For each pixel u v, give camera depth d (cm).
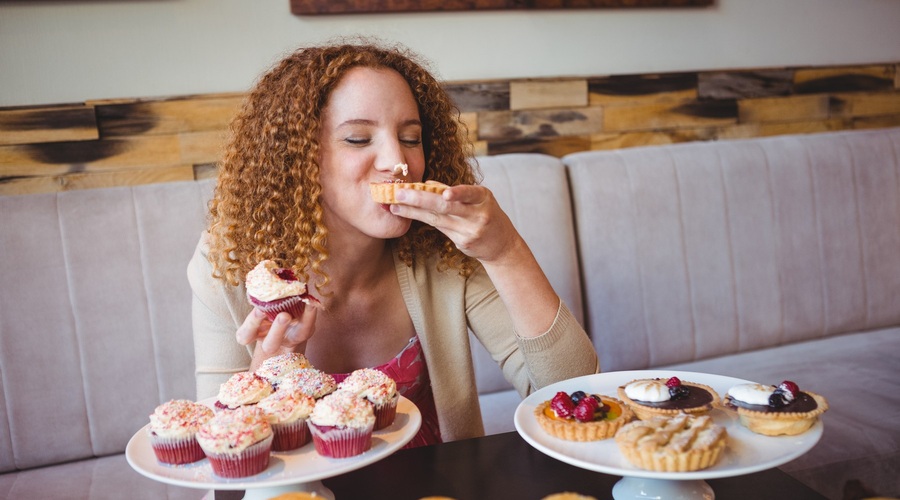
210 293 141
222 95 249
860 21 325
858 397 218
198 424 105
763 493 100
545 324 131
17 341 199
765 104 312
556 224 243
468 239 122
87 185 242
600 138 292
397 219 131
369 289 146
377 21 266
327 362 149
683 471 94
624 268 249
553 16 285
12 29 232
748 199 263
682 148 265
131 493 185
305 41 260
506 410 222
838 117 323
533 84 280
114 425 206
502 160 247
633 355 249
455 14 274
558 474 106
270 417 107
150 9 244
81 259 204
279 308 118
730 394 112
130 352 207
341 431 103
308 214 134
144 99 243
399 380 149
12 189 236
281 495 90
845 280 274
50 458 202
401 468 110
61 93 239
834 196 273
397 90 133
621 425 108
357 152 131
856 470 191
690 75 300
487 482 105
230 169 144
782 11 314
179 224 213
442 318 150
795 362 249
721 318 259
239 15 252
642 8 295
